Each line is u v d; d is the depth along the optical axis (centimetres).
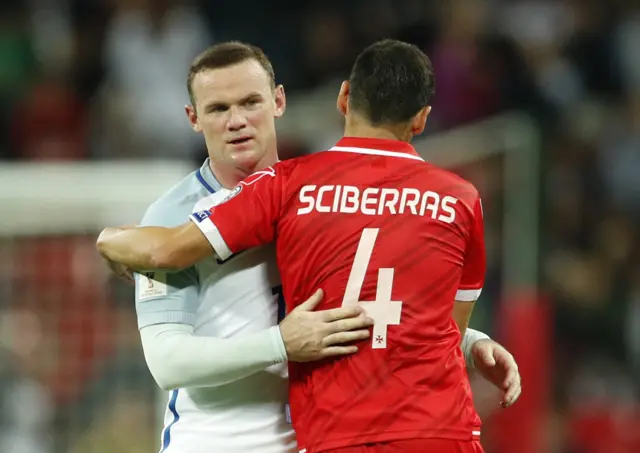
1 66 3938
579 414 3109
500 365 1469
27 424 2359
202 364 1340
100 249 1385
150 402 2350
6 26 4034
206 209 1366
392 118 1380
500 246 2812
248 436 1416
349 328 1315
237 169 1420
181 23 3897
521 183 2822
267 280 1417
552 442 3022
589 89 4153
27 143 3791
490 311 2803
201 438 1423
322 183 1352
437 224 1352
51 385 2361
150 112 3706
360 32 4028
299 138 3191
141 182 2330
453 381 1345
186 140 3725
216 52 1412
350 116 1403
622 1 4288
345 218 1338
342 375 1326
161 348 1367
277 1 4181
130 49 3803
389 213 1342
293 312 1334
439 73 3747
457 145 2883
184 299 1408
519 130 2903
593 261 3375
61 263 2325
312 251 1338
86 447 2366
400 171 1360
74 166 2725
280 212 1355
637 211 3647
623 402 3159
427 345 1334
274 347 1323
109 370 2356
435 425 1313
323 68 3972
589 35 4212
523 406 2664
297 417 1362
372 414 1310
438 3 4147
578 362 3200
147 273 1408
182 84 3812
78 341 2348
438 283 1349
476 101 3706
